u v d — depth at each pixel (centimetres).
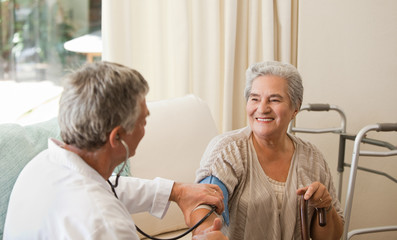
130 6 234
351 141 275
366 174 278
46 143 160
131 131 99
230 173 148
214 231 109
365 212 282
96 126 94
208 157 153
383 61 270
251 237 148
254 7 258
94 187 97
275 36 271
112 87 94
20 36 276
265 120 150
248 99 157
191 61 256
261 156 156
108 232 90
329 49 268
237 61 269
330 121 274
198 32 249
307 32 264
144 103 102
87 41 276
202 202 132
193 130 199
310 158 159
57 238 91
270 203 149
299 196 146
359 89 272
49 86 284
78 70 98
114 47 226
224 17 255
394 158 275
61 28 283
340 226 152
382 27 267
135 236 95
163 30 247
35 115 268
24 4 273
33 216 94
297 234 151
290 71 151
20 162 146
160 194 137
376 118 275
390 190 279
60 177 98
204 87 257
